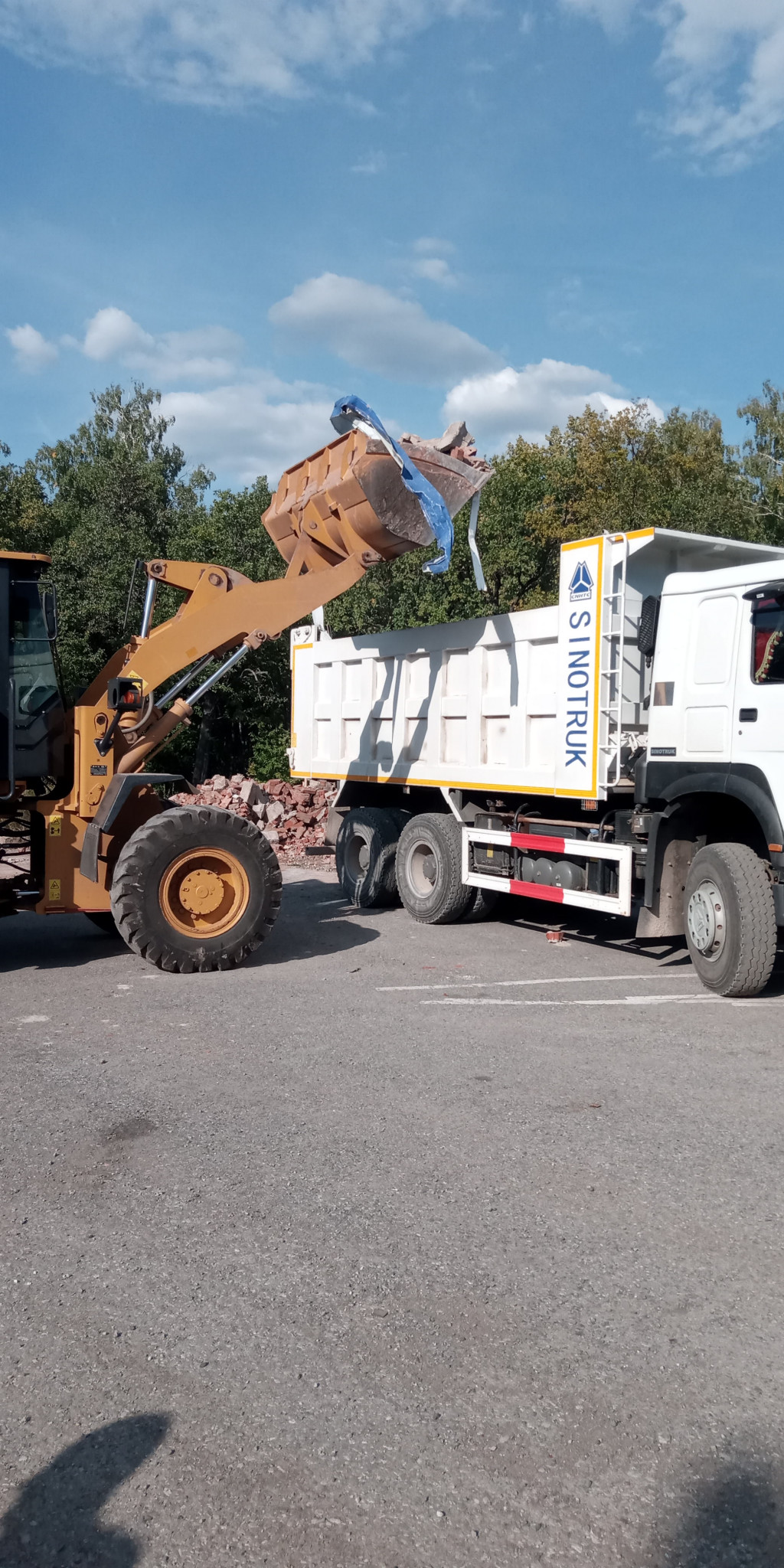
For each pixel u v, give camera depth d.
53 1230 3.64
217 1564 2.19
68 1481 2.44
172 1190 3.96
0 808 7.97
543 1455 2.51
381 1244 3.53
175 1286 3.26
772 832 6.93
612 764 7.96
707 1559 2.21
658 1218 3.73
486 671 9.37
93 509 36.22
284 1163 4.20
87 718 7.95
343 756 11.77
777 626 6.98
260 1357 2.90
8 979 7.64
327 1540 2.26
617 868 8.16
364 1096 5.00
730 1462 2.49
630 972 7.97
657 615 8.06
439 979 7.62
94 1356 2.91
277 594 8.71
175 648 8.35
